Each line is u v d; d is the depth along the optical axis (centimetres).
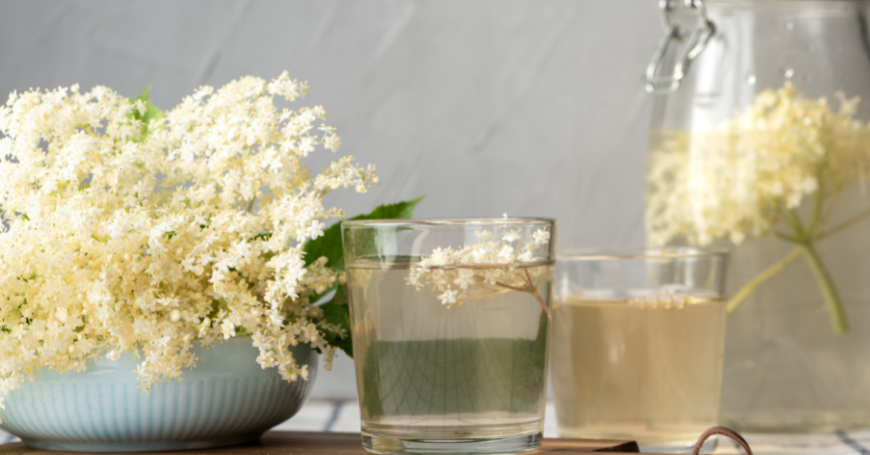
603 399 81
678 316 80
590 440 76
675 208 88
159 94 109
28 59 109
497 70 108
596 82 108
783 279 85
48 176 70
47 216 69
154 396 71
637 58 107
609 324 81
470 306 70
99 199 70
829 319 85
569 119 108
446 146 109
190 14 109
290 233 69
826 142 85
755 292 86
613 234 108
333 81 109
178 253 69
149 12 109
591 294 81
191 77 109
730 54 86
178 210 70
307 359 75
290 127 71
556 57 108
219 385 72
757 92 86
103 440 72
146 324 69
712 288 81
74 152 70
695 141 87
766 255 85
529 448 70
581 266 82
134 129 72
